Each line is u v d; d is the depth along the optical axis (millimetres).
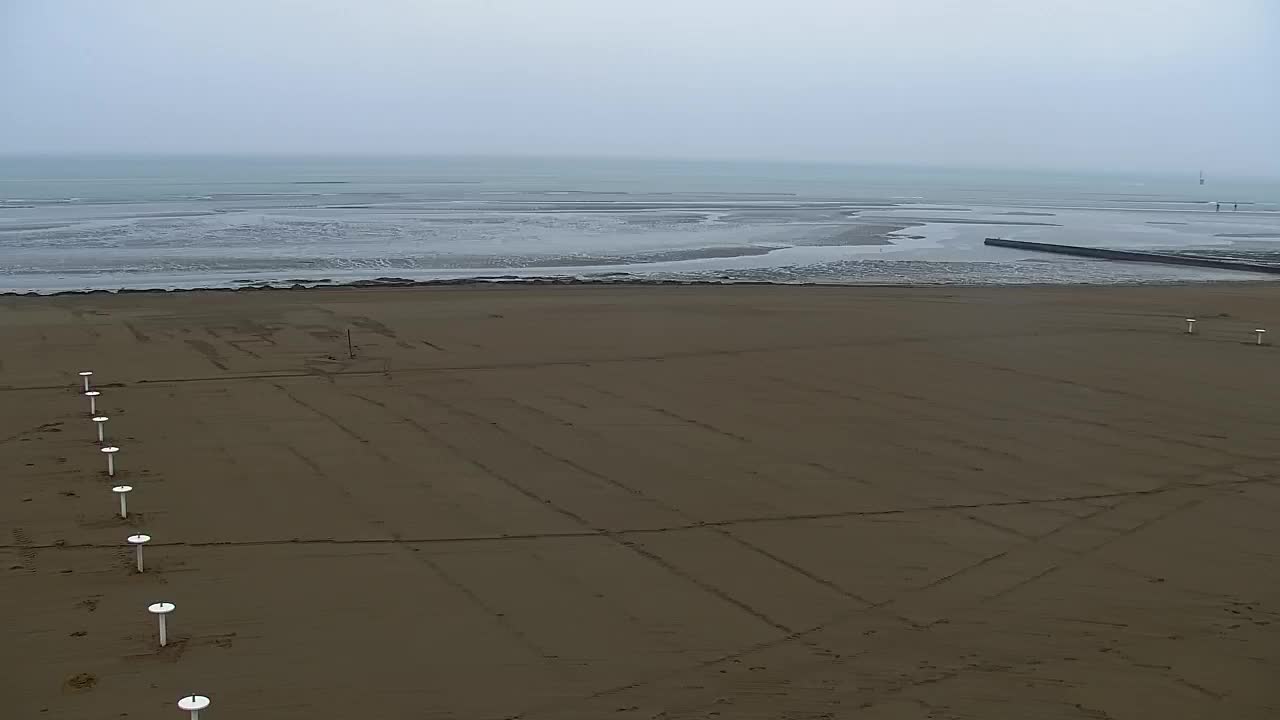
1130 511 14586
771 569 12375
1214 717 9117
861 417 19516
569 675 9750
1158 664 10109
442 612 11070
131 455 16594
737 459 16812
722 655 10188
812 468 16375
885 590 11805
